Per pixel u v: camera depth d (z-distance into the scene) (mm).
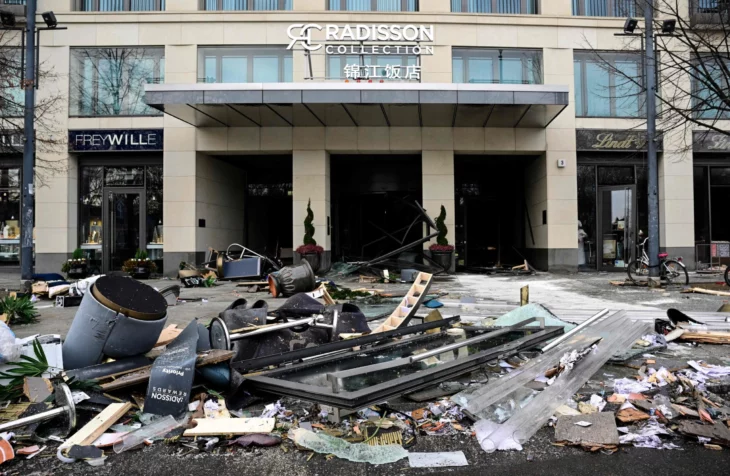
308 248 15742
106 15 16188
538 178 17469
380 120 15891
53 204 16188
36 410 3266
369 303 9156
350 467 2787
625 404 3566
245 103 13734
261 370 4164
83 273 15672
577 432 3088
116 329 4176
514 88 13711
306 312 5871
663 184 16781
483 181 20516
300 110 14656
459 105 14109
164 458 2896
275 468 2775
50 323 7078
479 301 9508
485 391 3723
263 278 14367
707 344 5473
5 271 16891
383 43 16219
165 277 16000
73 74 16297
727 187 17438
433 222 16125
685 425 3154
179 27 16250
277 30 16297
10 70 13922
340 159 18594
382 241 19672
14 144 16062
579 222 17156
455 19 16406
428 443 3082
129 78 16391
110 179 16922
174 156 16219
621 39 16281
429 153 16672
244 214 20422
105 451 2990
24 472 2721
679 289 11219
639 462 2801
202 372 3920
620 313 6250
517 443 3023
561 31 16578
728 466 2740
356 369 3662
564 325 5812
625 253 17000
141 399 3619
